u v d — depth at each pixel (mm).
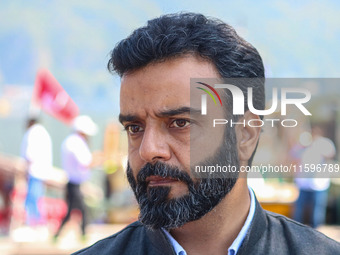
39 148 9133
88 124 8742
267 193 8766
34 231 9438
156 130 1898
